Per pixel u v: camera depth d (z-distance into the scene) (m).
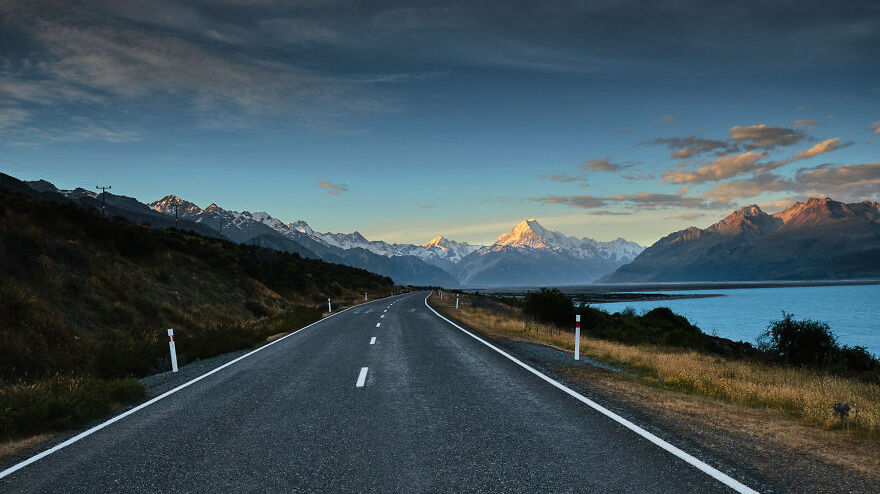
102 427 6.38
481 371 9.78
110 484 4.35
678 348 20.20
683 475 4.27
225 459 4.92
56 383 8.37
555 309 27.80
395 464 4.66
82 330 16.27
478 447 5.11
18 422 6.17
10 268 16.97
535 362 10.98
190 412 7.00
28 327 13.30
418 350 13.05
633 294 192.00
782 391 8.40
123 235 28.83
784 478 4.21
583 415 6.35
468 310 33.03
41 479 4.54
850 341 44.41
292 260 66.25
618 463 4.58
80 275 20.86
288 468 4.61
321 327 21.22
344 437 5.55
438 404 7.04
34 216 23.03
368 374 9.60
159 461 4.93
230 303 31.64
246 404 7.36
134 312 20.92
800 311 87.75
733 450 4.96
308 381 9.05
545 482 4.15
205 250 38.94
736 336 51.31
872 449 5.11
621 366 11.76
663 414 6.45
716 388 8.65
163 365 12.00
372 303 46.62
